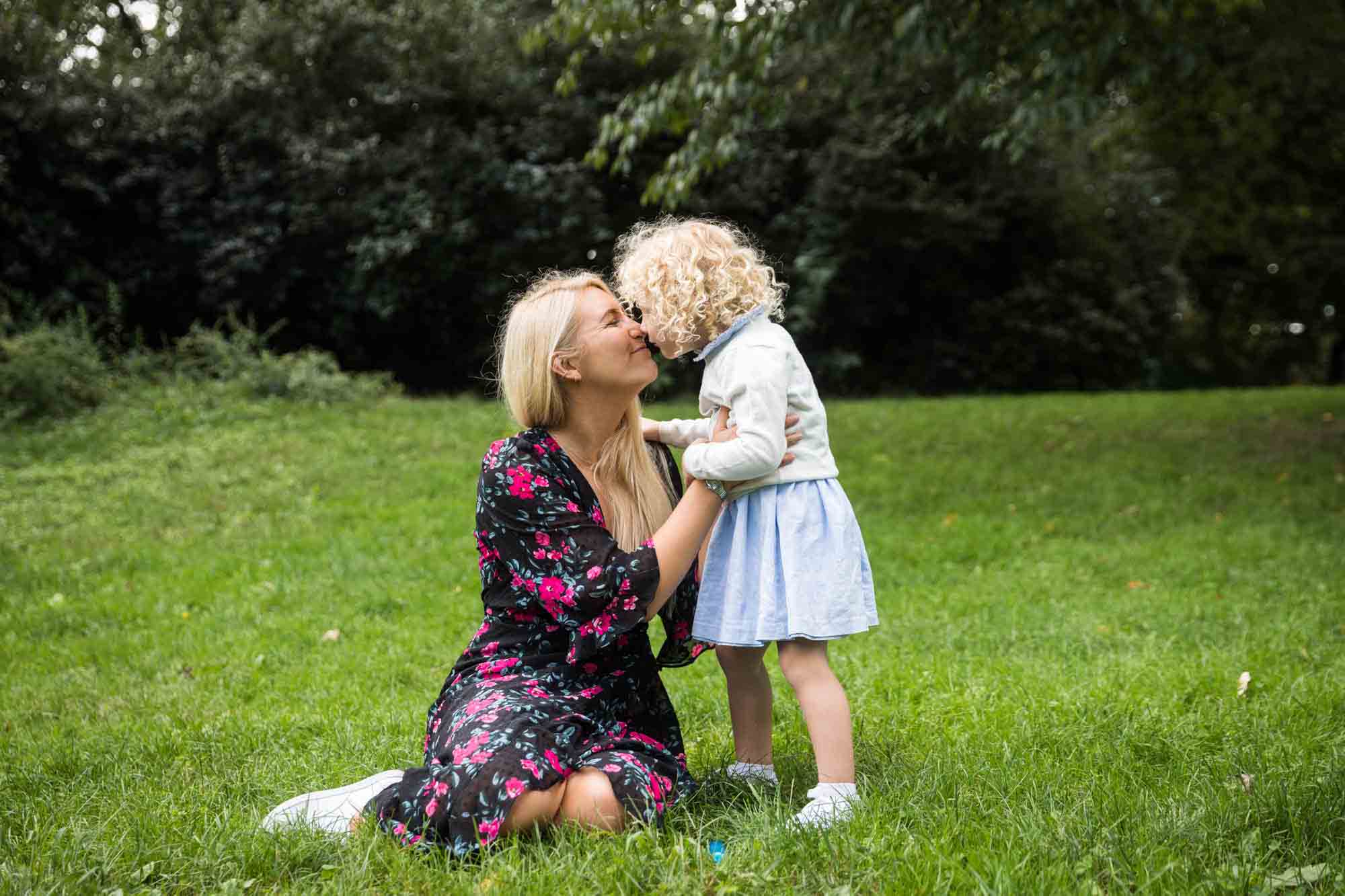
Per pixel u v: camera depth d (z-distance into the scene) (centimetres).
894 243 1853
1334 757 276
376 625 514
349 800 262
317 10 1557
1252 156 1897
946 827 238
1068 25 840
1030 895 208
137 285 1595
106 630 529
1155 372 2180
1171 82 1216
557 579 254
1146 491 785
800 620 252
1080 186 1980
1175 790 266
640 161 1739
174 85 1641
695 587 284
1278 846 226
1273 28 1201
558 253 1666
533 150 1673
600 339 261
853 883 218
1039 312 1953
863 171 1775
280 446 995
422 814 240
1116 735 317
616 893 218
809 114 1828
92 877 232
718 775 288
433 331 1773
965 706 352
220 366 1244
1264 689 361
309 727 363
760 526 261
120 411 1118
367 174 1595
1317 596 499
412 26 1631
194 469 916
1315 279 2330
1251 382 2498
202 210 1617
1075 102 816
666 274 260
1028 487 823
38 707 412
